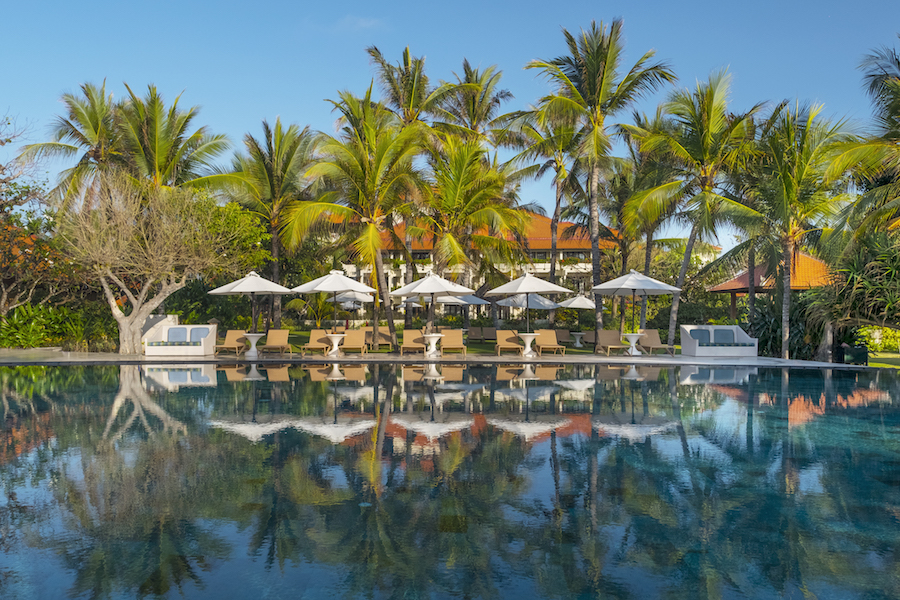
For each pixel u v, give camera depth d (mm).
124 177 20953
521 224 23531
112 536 4469
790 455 6867
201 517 4863
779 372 15883
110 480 5824
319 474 6051
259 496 5375
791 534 4570
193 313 26688
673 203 22078
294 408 9922
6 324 21422
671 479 5934
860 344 18953
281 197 25688
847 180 19000
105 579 3777
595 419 8961
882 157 16359
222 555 4152
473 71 29828
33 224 21781
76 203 21484
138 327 20719
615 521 4816
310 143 26078
